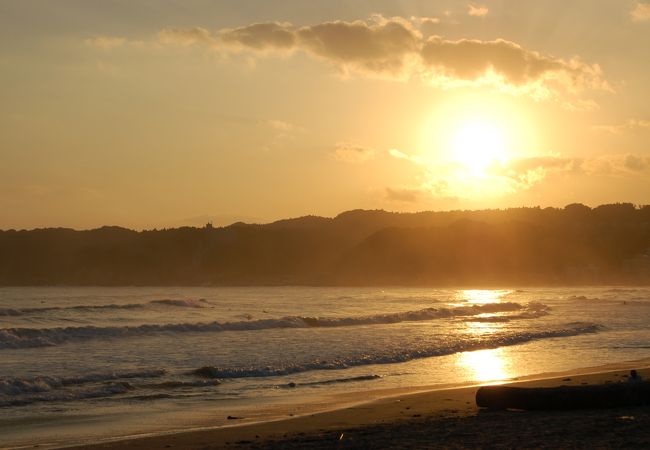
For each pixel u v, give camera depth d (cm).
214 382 2411
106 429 1675
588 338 4200
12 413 1869
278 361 2955
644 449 1250
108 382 2339
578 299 11625
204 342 3728
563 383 2303
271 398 2136
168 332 4259
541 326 5075
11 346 3397
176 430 1652
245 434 1567
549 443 1312
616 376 2478
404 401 2041
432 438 1409
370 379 2558
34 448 1473
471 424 1568
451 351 3431
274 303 10062
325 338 4012
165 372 2598
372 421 1706
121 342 3697
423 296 13912
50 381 2278
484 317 6209
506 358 3206
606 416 1612
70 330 3884
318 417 1788
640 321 5766
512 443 1325
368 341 3825
